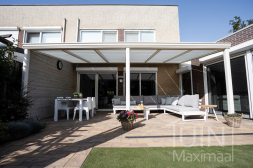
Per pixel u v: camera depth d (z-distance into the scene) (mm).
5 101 3521
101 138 2953
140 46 4562
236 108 5355
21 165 1826
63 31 7418
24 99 3971
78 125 4184
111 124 4312
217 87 6160
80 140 2828
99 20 7730
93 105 5902
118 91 8094
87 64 8141
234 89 5434
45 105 5582
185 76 7965
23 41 7289
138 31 7828
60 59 6328
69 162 1905
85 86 8242
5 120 3416
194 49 4688
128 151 2264
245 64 5000
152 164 1842
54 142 2711
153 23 7855
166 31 7848
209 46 4547
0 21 7383
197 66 7059
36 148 2412
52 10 7621
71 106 5516
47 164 1851
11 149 2367
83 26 7656
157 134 3232
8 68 3727
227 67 4531
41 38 7500
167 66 8328
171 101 7090
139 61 7059
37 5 7570
